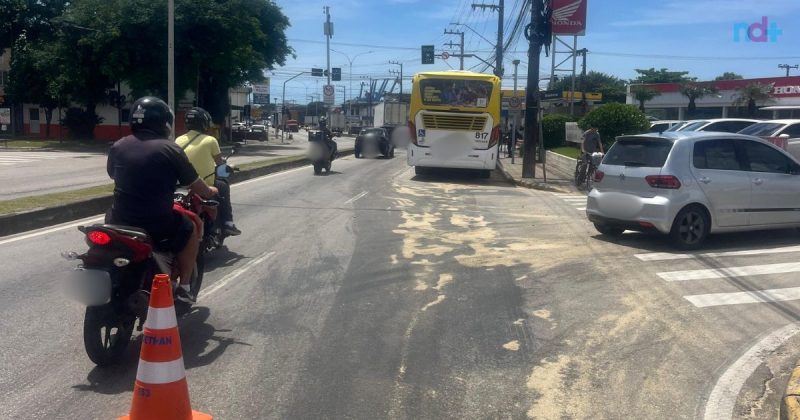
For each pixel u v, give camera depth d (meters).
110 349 5.93
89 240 5.62
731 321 7.45
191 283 7.15
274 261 10.16
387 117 53.41
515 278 9.23
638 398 5.48
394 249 11.13
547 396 5.48
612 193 11.47
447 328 7.12
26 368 5.88
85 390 5.46
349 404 5.27
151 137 6.22
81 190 16.39
